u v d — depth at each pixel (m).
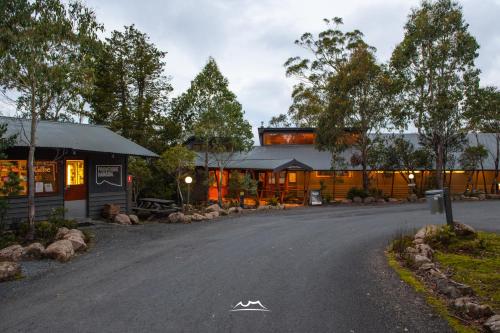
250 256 8.67
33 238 10.07
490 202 22.83
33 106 10.07
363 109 25.39
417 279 6.87
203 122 21.56
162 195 21.62
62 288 6.32
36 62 9.58
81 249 9.12
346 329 4.72
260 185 25.97
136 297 5.87
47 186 12.98
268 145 31.95
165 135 25.75
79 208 14.32
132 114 25.20
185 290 6.20
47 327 4.78
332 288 6.32
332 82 26.02
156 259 8.36
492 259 8.42
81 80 10.59
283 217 16.28
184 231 12.31
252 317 5.09
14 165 12.02
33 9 9.63
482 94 25.91
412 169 26.55
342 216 16.72
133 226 13.57
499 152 28.77
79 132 15.05
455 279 6.90
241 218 15.88
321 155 29.44
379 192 26.02
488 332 4.60
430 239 9.76
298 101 35.88
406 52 25.62
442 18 25.12
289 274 7.17
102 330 4.69
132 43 26.38
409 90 25.83
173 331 4.66
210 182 20.97
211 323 4.89
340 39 31.14
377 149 26.59
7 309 5.39
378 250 9.39
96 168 14.99
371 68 24.86
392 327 4.78
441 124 25.45
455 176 28.89
